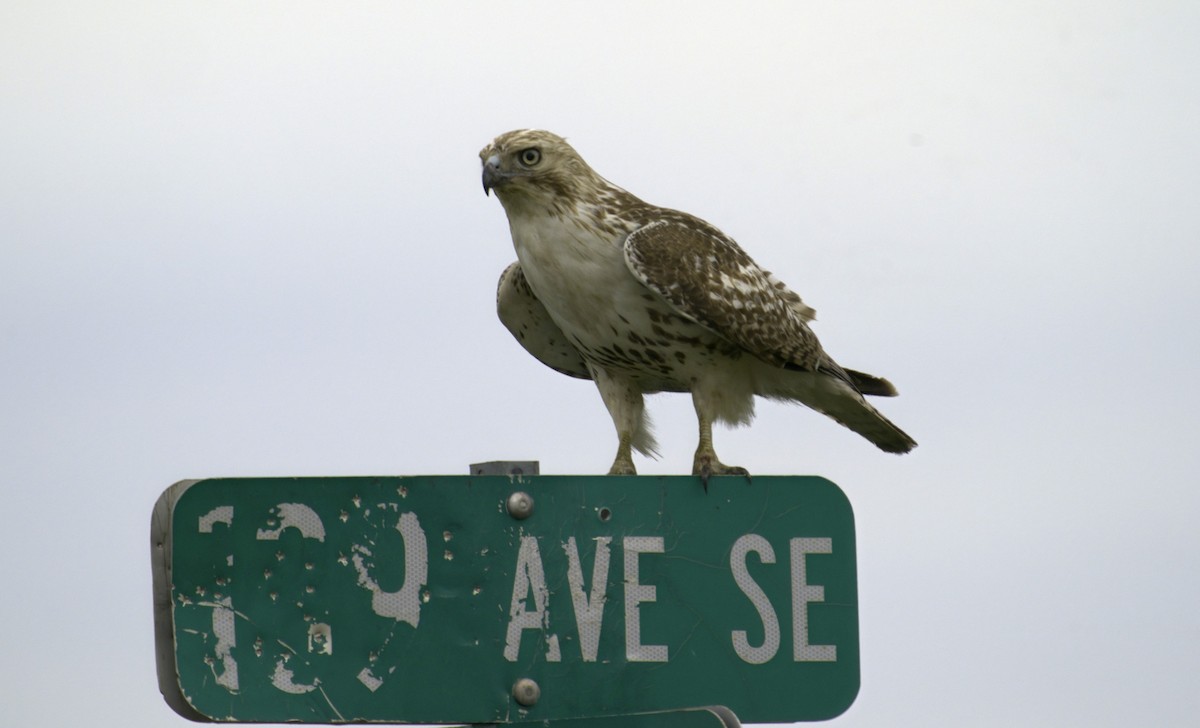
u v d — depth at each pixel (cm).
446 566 702
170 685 666
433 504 703
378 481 698
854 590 755
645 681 723
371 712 680
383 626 688
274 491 682
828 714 743
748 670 738
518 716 701
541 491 721
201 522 670
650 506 738
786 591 748
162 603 670
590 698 714
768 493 753
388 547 694
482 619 703
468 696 695
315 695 673
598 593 723
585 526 726
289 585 678
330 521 688
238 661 664
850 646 751
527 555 714
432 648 693
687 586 736
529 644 708
